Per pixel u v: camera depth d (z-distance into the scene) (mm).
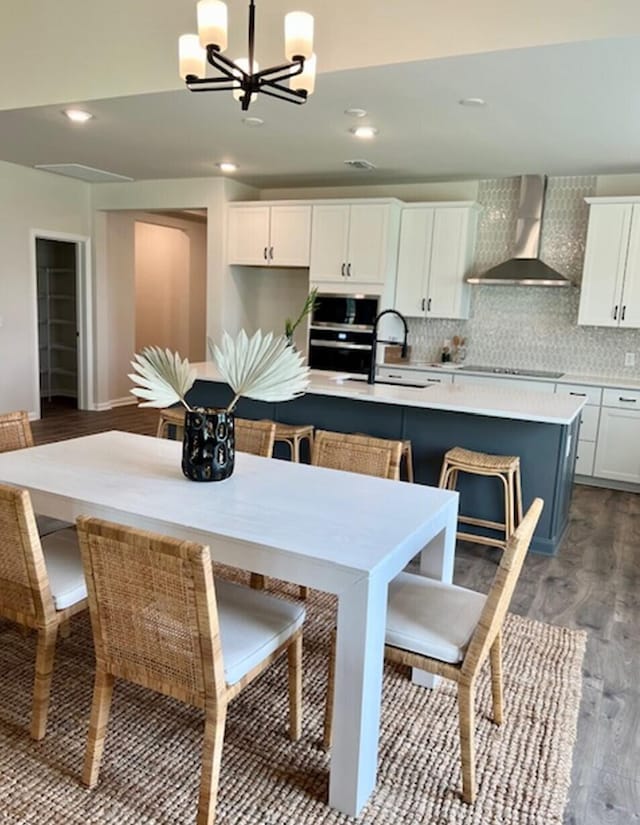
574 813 1840
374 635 1727
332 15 3311
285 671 2482
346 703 1740
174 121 4418
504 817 1813
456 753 2064
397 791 1889
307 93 2705
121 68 3875
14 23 4129
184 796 1836
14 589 1974
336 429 4332
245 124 4430
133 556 1593
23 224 6551
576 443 4527
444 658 1830
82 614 2828
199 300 9656
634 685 2479
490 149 4863
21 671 2410
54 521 2736
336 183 6566
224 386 4715
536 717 2256
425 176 6012
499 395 4148
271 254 6500
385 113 4035
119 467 2541
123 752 2000
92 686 2332
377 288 6086
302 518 2023
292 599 3084
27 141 5156
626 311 5359
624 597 3270
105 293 7598
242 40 3566
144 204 6980
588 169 5422
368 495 2297
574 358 5934
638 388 5129
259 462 2711
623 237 5285
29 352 6832
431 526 2094
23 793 1823
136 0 3760
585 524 4410
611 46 2902
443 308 6082
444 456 3797
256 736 2102
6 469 2467
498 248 6098
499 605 1768
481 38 3047
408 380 5441
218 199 6590
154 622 1646
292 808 1806
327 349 6379
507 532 3582
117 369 7977
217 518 1990
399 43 3201
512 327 6156
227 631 1847
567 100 3654
